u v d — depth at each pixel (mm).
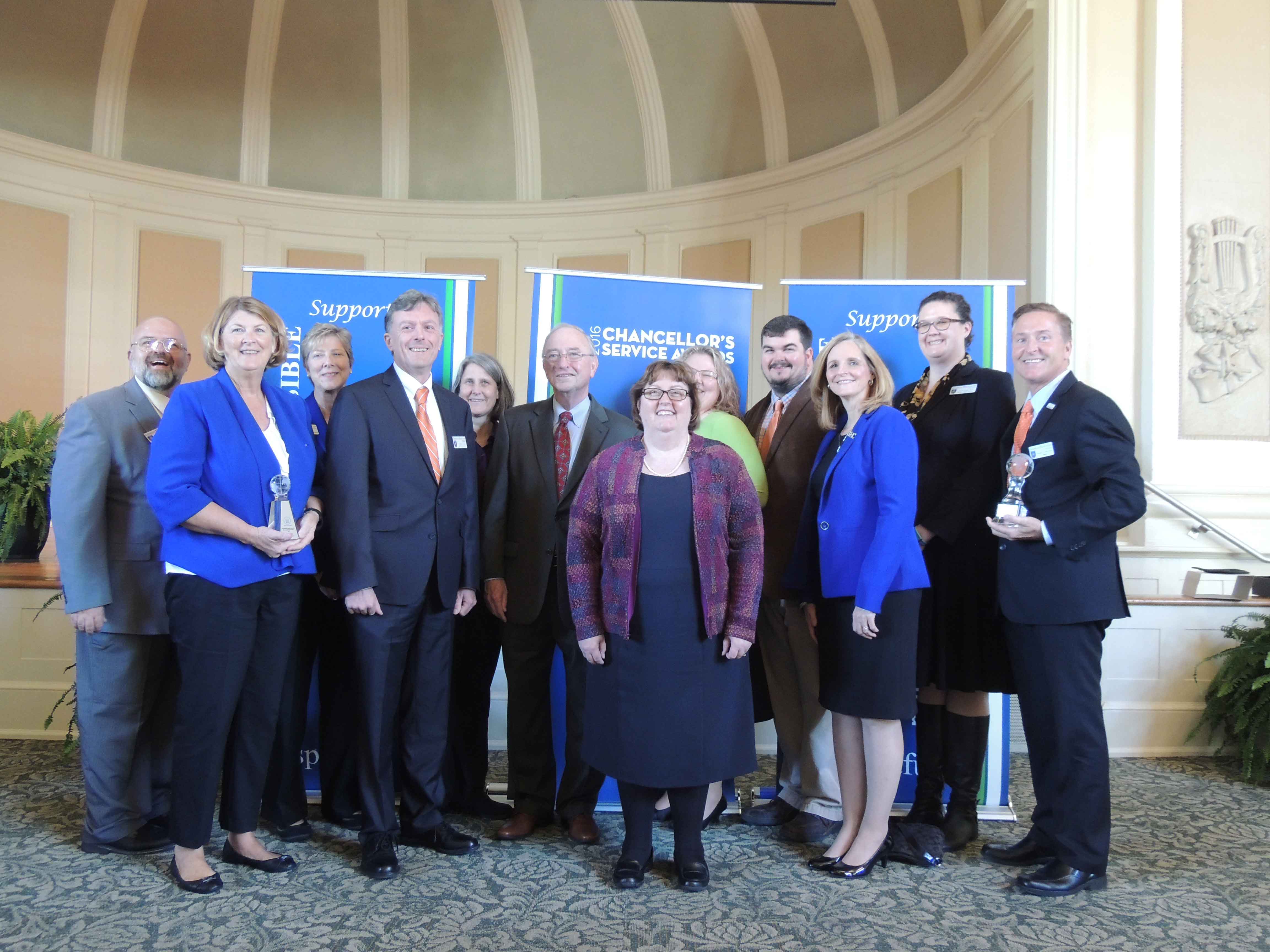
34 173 8203
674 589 2273
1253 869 2432
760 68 8234
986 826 2854
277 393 2436
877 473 2328
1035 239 4410
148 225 8781
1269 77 4211
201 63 8797
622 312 3150
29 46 8086
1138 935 2037
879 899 2227
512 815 2865
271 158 9305
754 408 3156
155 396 2633
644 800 2357
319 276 3143
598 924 2072
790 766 2859
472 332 3201
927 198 6816
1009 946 1980
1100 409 2262
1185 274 4160
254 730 2330
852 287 3182
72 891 2229
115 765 2480
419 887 2273
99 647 2477
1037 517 2314
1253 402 4156
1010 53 5453
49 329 8258
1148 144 4188
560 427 2834
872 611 2227
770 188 8453
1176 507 3941
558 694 3076
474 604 2615
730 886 2309
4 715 3570
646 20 8555
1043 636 2270
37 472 4535
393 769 2438
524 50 9039
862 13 7207
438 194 9703
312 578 2660
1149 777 3334
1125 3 4266
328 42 8984
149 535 2516
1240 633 3592
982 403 2621
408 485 2461
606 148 9312
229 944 1958
